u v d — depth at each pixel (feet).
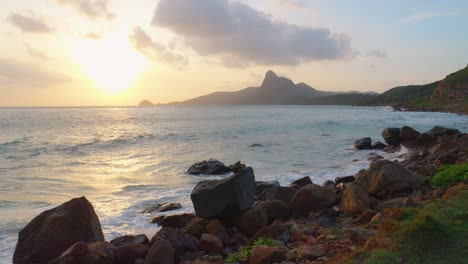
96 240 30.99
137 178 69.87
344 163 85.92
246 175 39.34
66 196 55.57
